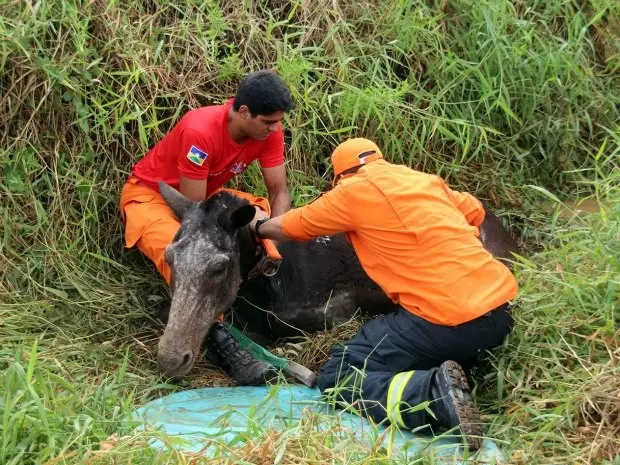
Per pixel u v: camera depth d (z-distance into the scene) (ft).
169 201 16.24
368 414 13.84
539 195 22.61
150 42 20.26
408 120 21.27
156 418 13.28
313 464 11.78
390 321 14.74
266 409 14.57
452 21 23.45
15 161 18.17
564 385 13.99
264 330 17.81
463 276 14.11
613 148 23.25
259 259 16.60
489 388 14.94
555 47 23.76
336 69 21.56
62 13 18.89
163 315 17.60
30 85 18.33
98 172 19.10
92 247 18.71
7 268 17.54
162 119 19.95
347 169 15.48
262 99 16.20
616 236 16.96
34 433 11.82
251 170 20.03
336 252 17.90
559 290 15.94
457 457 12.71
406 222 14.39
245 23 21.34
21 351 15.01
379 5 22.98
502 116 22.98
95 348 16.26
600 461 12.37
